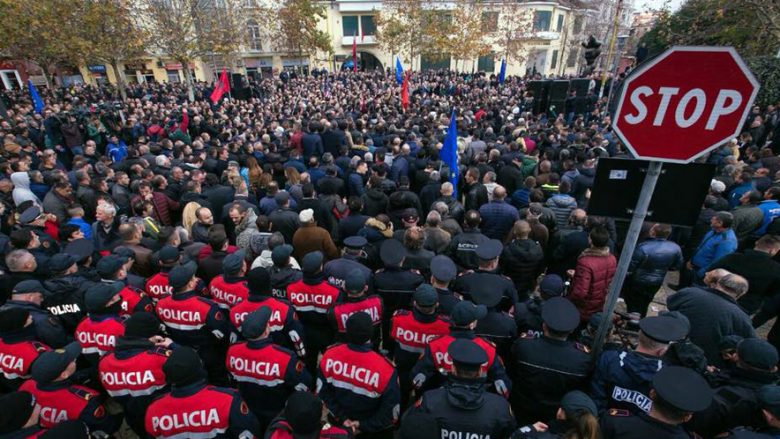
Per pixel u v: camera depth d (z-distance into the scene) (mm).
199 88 26406
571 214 4836
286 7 33156
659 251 4309
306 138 9227
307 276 3549
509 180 7090
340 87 26688
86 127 11766
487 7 36688
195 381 2318
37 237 4422
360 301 3260
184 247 4629
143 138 10281
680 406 1898
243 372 2750
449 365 2676
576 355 2666
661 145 2000
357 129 11859
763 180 6613
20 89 28438
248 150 8367
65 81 32750
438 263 3441
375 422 2600
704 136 1896
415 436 1748
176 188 6496
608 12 41375
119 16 17547
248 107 17844
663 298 5918
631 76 1961
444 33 34594
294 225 5305
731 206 6422
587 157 7156
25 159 7332
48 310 3467
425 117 13891
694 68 1819
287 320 3209
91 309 3037
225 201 6219
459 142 9055
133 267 4508
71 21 16500
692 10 14625
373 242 4824
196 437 2297
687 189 2064
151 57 33625
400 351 3191
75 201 6285
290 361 2727
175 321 3285
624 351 2604
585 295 3812
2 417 2047
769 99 14227
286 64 40594
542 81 16656
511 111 16656
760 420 2283
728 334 3168
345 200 7566
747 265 3955
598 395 2566
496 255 3621
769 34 11781
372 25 42375
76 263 3727
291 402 2018
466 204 6465
